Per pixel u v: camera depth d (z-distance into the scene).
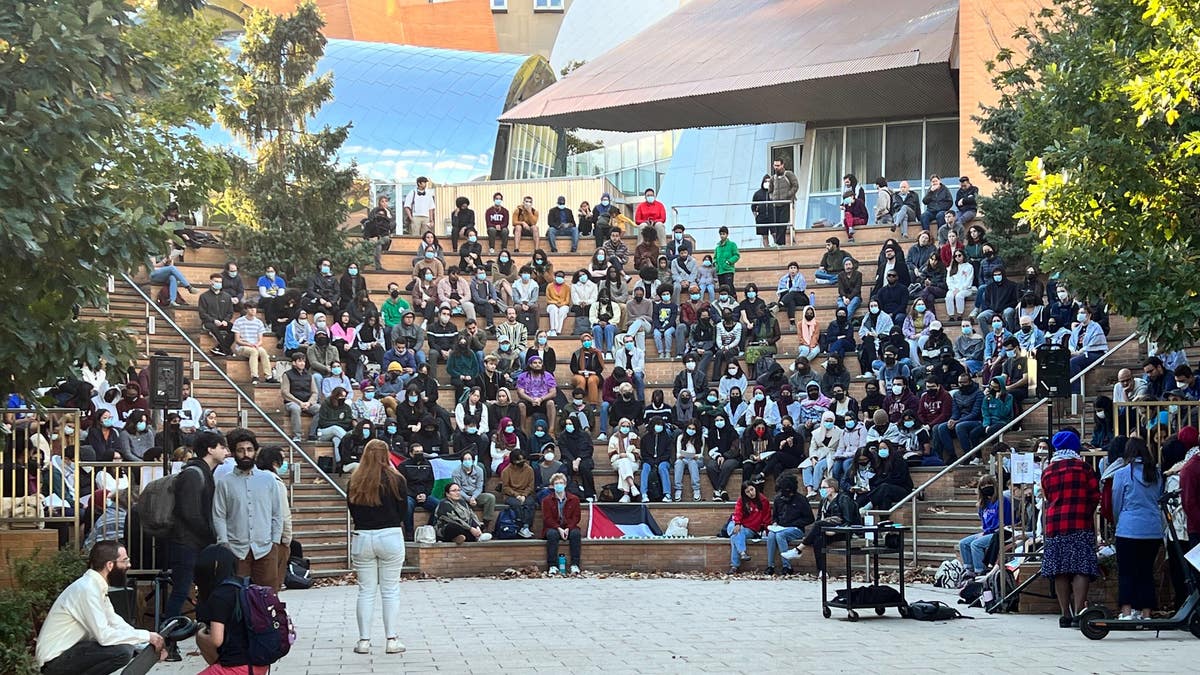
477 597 18.30
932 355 25.14
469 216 32.41
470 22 70.31
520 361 27.08
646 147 45.91
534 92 52.47
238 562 12.17
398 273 31.55
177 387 15.50
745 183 38.34
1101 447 17.39
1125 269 15.81
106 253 11.25
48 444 14.98
